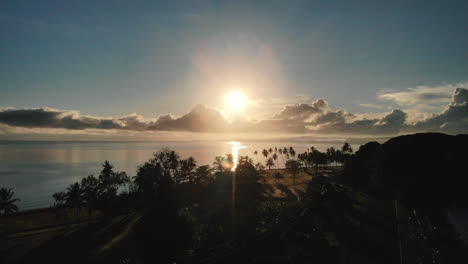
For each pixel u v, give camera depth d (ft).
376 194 303.48
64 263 188.14
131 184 431.84
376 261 140.36
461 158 277.85
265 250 163.32
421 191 267.18
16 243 256.52
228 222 208.54
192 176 457.27
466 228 190.29
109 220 316.19
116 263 171.73
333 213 230.48
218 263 150.41
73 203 346.95
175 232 197.47
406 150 316.19
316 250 152.56
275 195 390.21
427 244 159.43
